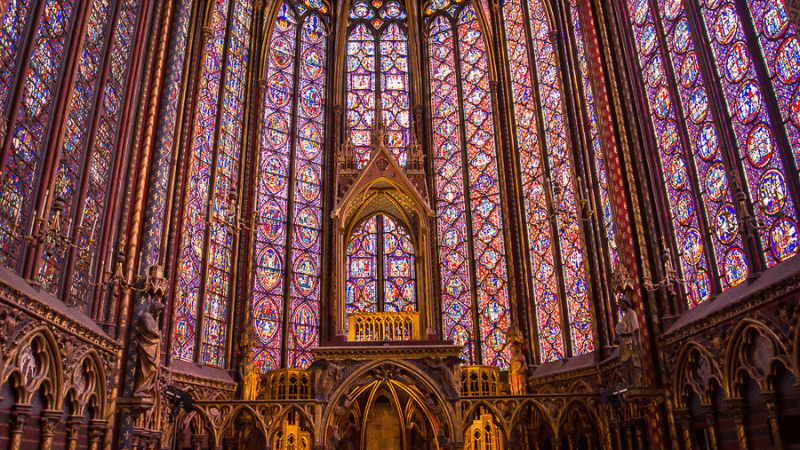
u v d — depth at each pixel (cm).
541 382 1750
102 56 1300
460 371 1505
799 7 890
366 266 2183
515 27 2222
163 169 1430
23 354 909
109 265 1277
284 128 2253
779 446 905
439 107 2425
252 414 1423
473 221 2197
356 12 2561
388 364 1485
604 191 1582
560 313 1767
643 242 1323
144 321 1233
